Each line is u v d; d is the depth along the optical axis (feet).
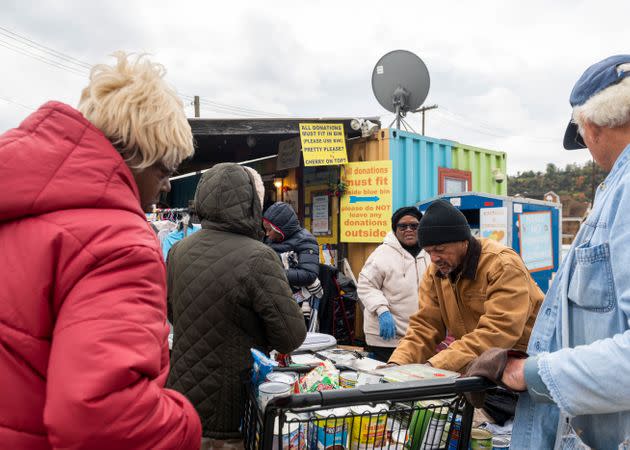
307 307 13.79
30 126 2.91
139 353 2.62
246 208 6.37
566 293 3.96
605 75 3.69
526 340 6.96
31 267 2.70
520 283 6.45
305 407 3.95
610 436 3.58
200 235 6.46
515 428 4.32
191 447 3.09
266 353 6.38
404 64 20.68
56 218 2.80
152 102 3.31
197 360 6.00
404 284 12.33
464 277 6.96
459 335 7.41
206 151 22.90
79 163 2.90
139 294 2.75
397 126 20.49
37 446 2.70
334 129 17.46
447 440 4.59
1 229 2.88
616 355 3.05
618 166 3.65
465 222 6.80
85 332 2.52
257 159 24.35
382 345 12.44
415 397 4.07
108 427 2.45
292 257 13.51
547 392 3.45
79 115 3.04
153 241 3.04
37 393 2.71
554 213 16.46
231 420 5.90
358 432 4.43
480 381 4.10
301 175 20.67
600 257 3.58
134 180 3.26
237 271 5.94
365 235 17.72
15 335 2.70
